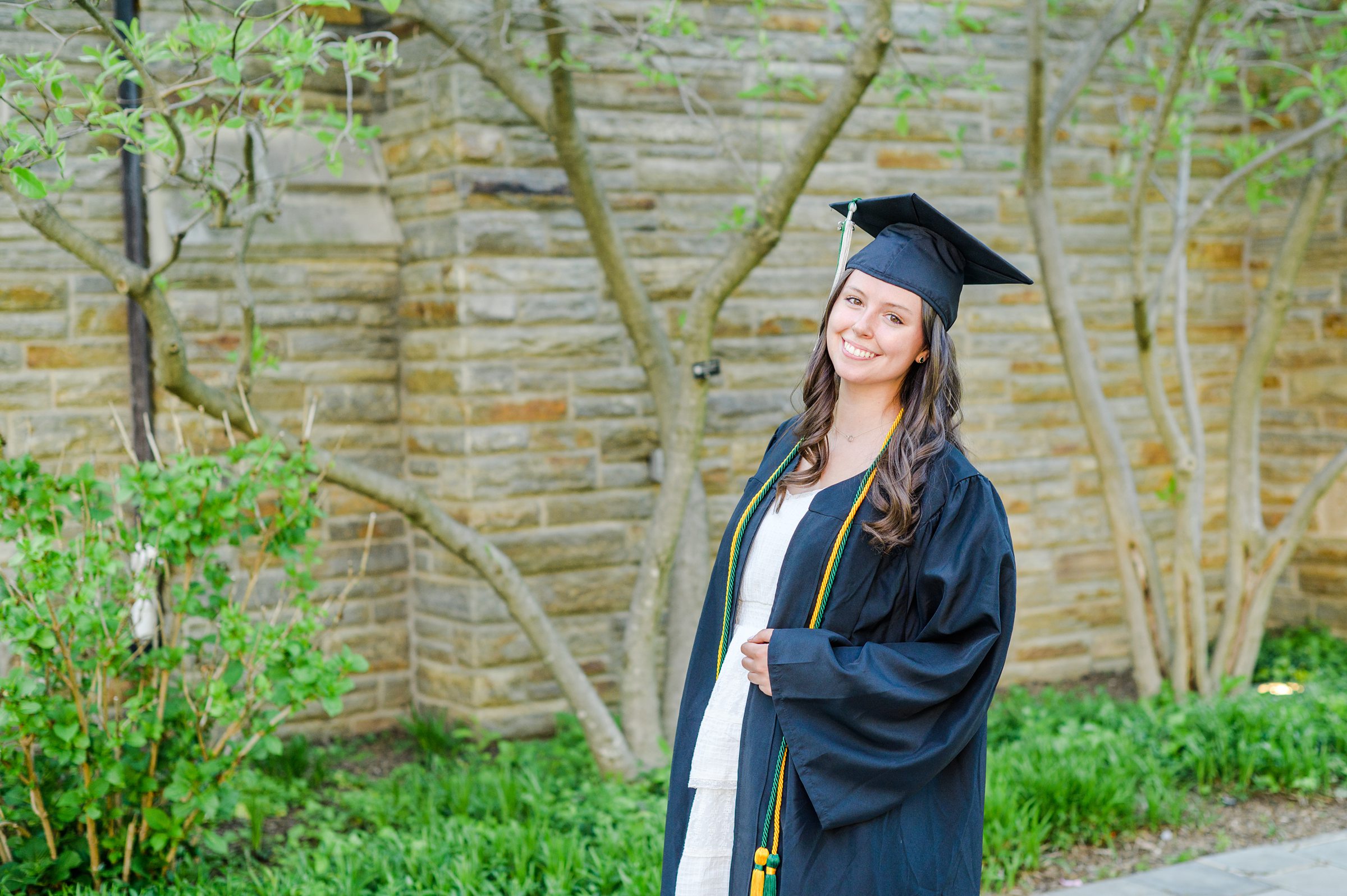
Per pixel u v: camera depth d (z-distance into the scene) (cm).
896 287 227
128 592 361
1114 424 556
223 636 362
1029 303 629
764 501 243
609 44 534
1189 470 553
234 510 367
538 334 526
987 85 518
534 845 382
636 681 476
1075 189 634
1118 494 559
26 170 302
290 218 525
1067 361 552
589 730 453
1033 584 635
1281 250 552
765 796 220
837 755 214
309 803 441
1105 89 637
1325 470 552
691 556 527
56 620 338
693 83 547
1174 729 498
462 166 509
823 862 215
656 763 471
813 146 425
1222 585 686
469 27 491
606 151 536
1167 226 656
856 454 236
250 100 514
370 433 554
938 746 215
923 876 217
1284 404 689
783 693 216
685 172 552
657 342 493
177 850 372
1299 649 645
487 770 462
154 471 361
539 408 527
